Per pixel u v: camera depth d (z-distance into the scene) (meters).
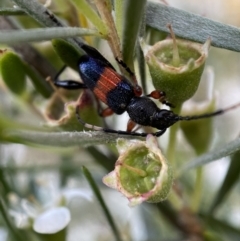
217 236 0.09
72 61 0.08
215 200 0.09
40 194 0.10
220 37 0.07
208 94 0.09
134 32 0.07
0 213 0.09
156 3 0.08
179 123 0.09
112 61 0.09
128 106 0.09
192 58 0.08
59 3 0.08
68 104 0.08
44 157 0.11
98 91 0.09
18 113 0.11
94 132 0.08
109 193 0.11
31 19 0.09
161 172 0.07
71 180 0.11
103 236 0.11
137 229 0.10
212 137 0.09
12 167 0.10
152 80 0.08
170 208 0.09
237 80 0.12
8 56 0.09
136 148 0.07
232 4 0.12
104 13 0.07
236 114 0.12
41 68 0.09
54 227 0.09
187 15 0.08
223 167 0.11
